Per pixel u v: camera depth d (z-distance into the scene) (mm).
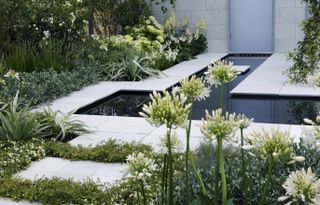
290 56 7410
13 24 8719
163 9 11969
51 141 4523
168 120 1494
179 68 9469
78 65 8203
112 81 8023
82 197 3289
